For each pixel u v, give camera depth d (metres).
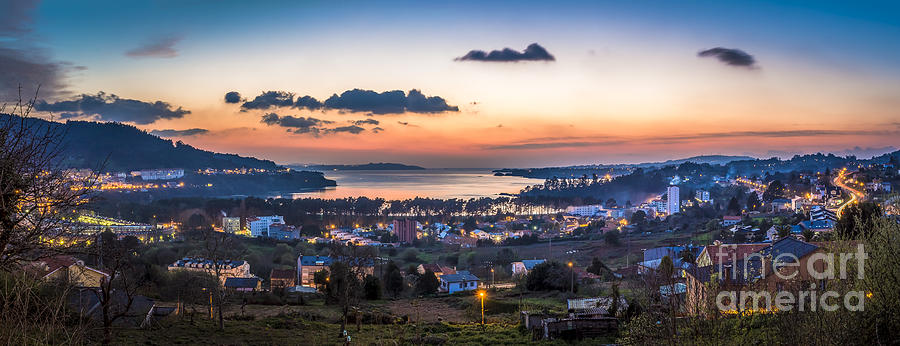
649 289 15.62
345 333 35.31
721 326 12.74
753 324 13.13
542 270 64.88
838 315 11.74
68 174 11.79
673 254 70.94
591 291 58.19
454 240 168.25
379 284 63.88
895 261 11.95
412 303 58.62
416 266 104.69
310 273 93.69
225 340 33.12
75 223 12.04
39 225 11.09
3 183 10.55
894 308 11.73
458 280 77.62
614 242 127.50
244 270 82.56
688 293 14.30
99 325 24.44
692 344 12.66
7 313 9.39
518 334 34.81
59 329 10.57
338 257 87.31
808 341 11.48
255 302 57.69
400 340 34.12
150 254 94.38
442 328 39.62
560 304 51.59
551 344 29.50
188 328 35.97
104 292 22.34
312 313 48.31
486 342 32.75
